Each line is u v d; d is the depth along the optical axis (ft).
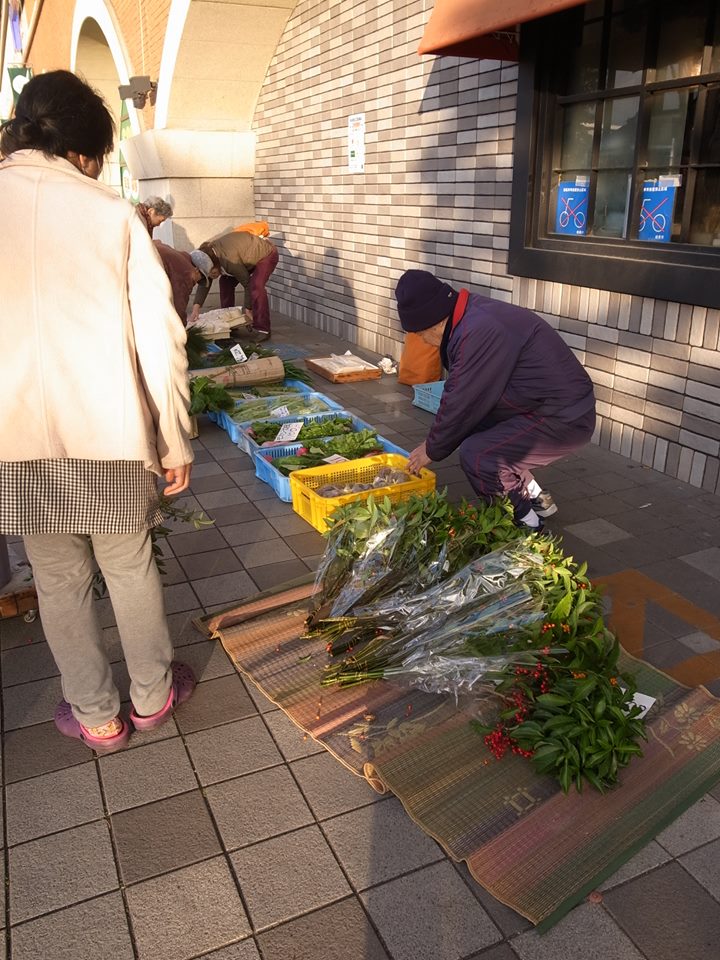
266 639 10.35
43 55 59.06
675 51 14.55
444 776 7.93
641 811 7.50
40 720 9.00
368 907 6.64
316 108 29.14
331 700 9.16
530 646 8.71
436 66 21.34
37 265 6.57
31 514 7.11
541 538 10.07
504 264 19.94
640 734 7.93
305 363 25.44
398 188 24.31
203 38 31.07
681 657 9.94
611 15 15.75
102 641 8.26
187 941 6.37
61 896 6.79
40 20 56.75
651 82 15.05
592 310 17.04
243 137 35.45
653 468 16.29
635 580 11.84
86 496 7.24
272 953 6.25
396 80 23.40
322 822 7.53
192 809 7.72
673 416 15.58
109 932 6.45
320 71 28.35
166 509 9.90
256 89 34.35
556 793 7.71
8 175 6.63
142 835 7.40
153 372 7.03
